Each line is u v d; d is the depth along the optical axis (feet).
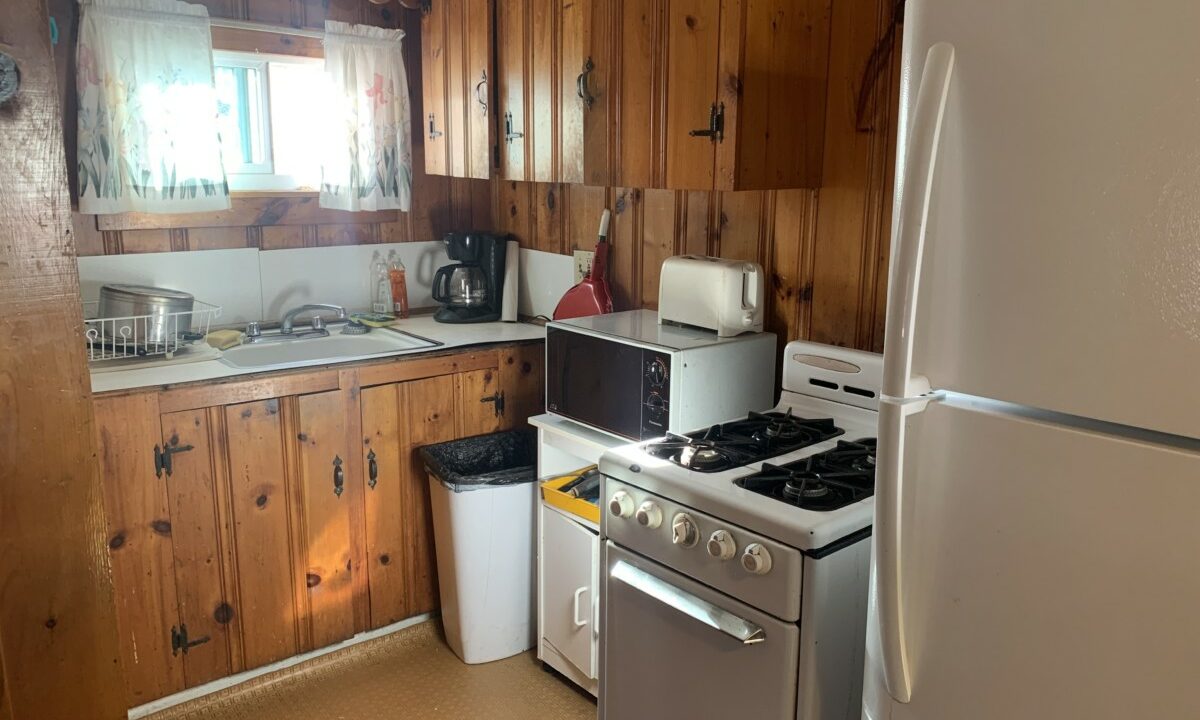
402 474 8.89
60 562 3.02
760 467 6.02
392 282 10.51
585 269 9.85
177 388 7.45
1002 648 3.74
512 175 8.95
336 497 8.49
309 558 8.44
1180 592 3.18
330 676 8.57
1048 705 3.61
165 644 7.79
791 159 7.23
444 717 8.00
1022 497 3.59
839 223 7.39
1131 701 3.35
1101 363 3.29
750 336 7.68
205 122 8.73
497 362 9.32
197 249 9.33
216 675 8.13
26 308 2.84
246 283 9.68
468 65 9.20
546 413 8.66
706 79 6.93
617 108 7.70
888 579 3.99
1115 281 3.22
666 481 5.79
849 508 5.27
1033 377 3.50
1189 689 3.19
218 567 7.94
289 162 9.96
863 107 7.11
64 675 3.09
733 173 6.86
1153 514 3.22
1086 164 3.25
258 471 8.00
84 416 2.99
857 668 5.43
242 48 9.20
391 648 9.04
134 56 8.29
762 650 5.29
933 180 3.67
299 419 8.13
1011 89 3.43
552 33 8.16
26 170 2.77
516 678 8.62
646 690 6.16
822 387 7.30
